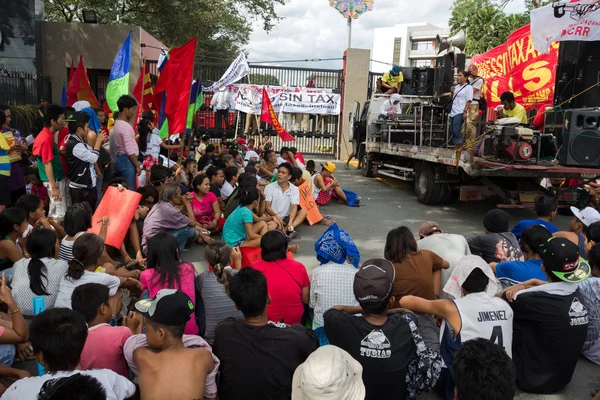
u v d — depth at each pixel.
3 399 2.36
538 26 7.84
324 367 2.17
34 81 14.52
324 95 20.02
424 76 14.60
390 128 13.38
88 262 3.89
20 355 4.03
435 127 12.21
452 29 25.64
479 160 8.26
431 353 3.07
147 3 23.55
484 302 3.26
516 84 12.62
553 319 3.58
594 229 4.93
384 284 3.04
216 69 19.52
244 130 19.77
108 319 3.23
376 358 2.97
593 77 8.98
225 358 2.97
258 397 2.92
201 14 26.08
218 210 7.61
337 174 15.61
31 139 8.71
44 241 4.04
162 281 3.84
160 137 9.22
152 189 6.73
